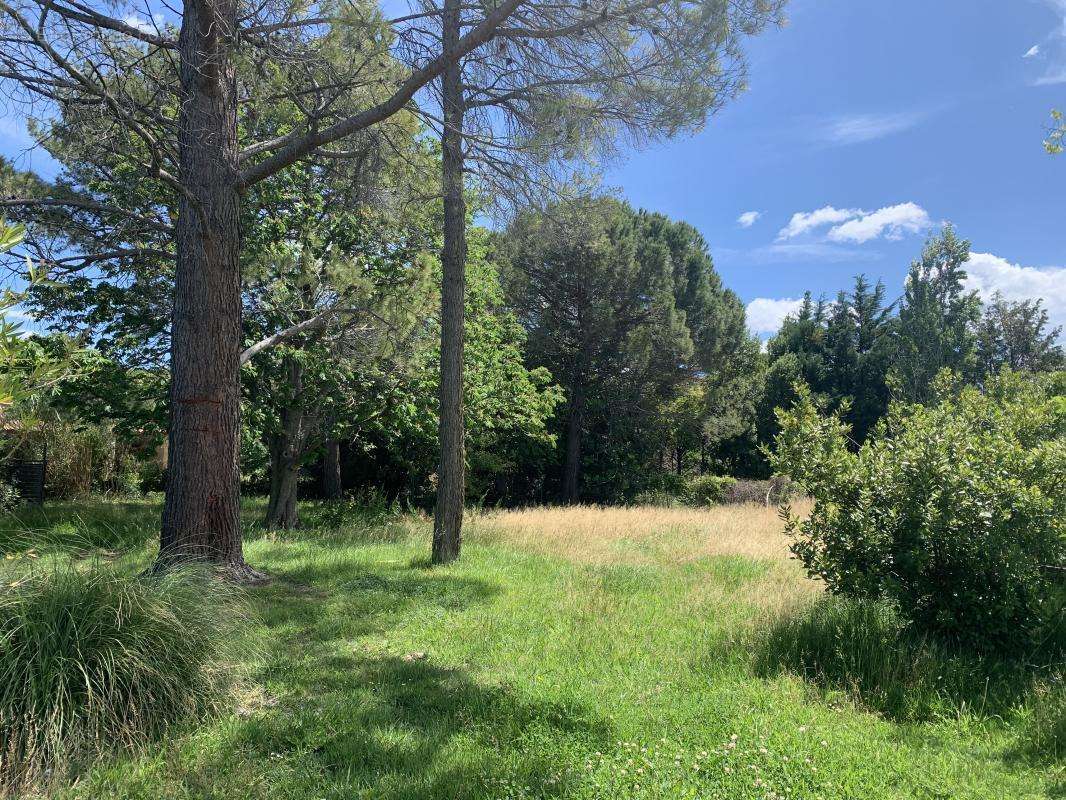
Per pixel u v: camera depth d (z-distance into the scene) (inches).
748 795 127.2
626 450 1095.6
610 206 340.5
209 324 283.1
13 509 542.3
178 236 287.6
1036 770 143.1
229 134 291.0
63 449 709.3
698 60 243.8
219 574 272.1
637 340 979.9
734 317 1232.2
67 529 425.1
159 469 860.0
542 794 125.5
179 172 286.5
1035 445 257.0
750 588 305.4
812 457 244.5
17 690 132.8
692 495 1039.6
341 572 331.6
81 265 320.5
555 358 1023.6
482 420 618.8
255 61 282.2
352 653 207.9
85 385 437.1
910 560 215.3
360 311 384.2
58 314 457.1
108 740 137.7
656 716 162.9
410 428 574.2
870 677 192.2
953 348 1050.7
